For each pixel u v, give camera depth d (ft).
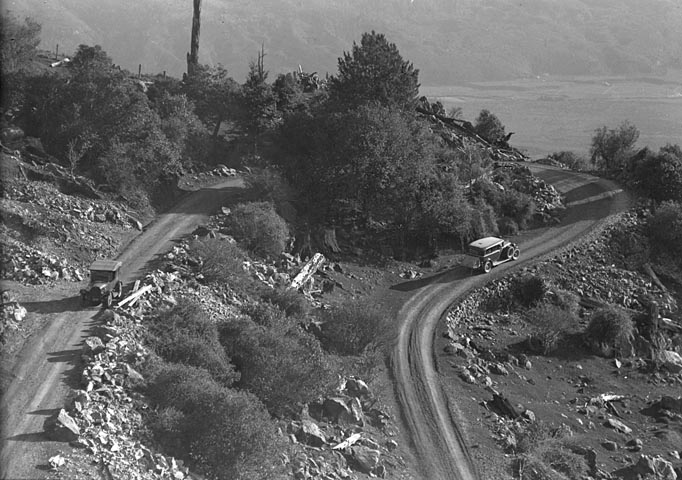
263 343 165.78
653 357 229.25
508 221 293.64
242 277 201.36
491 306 245.45
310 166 269.85
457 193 282.97
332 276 240.94
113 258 196.95
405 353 205.87
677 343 243.60
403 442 165.27
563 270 266.16
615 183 345.31
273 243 227.61
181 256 198.80
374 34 318.86
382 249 266.98
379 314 199.41
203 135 287.48
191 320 162.71
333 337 196.85
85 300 162.61
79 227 203.21
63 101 245.04
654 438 188.85
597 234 288.51
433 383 192.54
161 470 116.67
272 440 127.34
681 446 186.29
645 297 264.11
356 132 265.54
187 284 185.47
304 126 288.30
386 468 151.74
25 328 150.10
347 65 312.91
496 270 260.21
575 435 183.52
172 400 133.39
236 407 127.34
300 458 138.21
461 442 167.63
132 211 228.43
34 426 117.91
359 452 149.89
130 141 248.93
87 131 240.53
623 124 411.34
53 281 175.11
